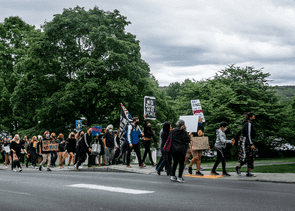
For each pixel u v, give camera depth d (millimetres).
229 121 26797
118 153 16688
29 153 19984
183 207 5105
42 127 26672
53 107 24094
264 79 33000
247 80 32875
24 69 26453
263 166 13711
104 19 28000
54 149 15680
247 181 8820
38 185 7891
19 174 12250
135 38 31000
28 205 5332
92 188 7195
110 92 23953
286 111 29859
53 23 25438
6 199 5922
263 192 6680
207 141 10305
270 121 28953
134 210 4895
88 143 14562
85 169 14023
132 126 12578
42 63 25453
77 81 24641
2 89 32031
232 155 26953
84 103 25000
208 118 26875
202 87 31016
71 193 6508
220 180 9086
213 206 5184
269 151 30344
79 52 25625
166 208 5031
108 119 26500
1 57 33062
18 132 27656
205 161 25672
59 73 25906
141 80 26062
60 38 25078
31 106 26469
